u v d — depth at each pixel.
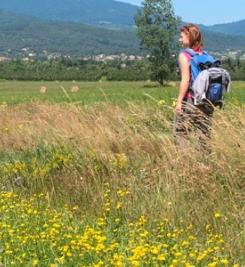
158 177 8.07
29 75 113.06
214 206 7.25
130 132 9.48
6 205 7.99
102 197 7.99
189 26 8.84
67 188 8.66
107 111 11.34
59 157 9.70
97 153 9.19
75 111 11.37
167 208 7.34
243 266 6.16
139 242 6.50
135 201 7.65
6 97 43.91
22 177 9.41
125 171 8.70
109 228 7.13
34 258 6.38
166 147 8.56
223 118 8.29
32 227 7.25
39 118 11.83
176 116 8.61
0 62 122.62
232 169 7.65
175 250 6.26
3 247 6.63
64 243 6.67
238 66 91.94
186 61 8.70
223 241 6.45
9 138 11.41
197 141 8.30
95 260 6.22
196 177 7.74
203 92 8.50
